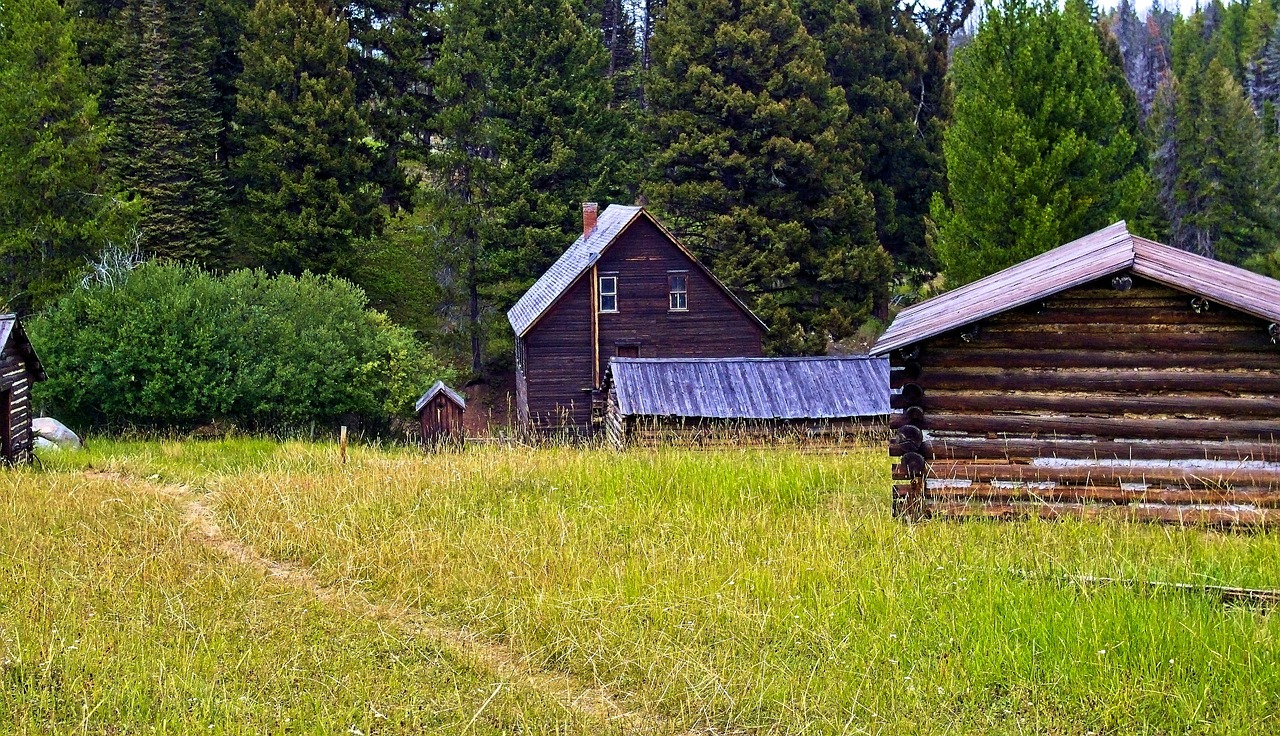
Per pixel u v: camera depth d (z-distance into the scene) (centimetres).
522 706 996
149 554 1427
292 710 980
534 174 5253
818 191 5353
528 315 4278
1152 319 1510
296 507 1670
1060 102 3572
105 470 2405
